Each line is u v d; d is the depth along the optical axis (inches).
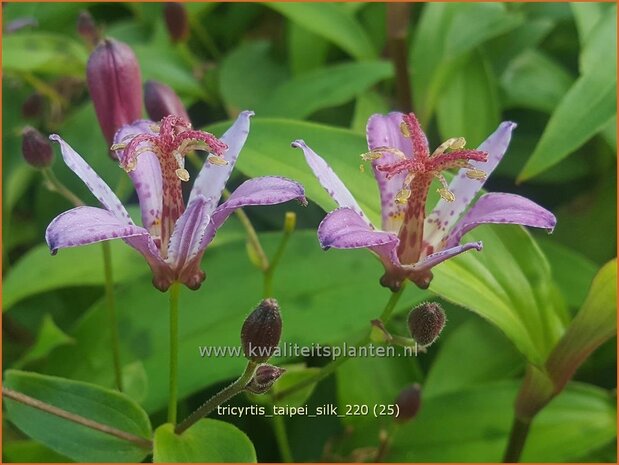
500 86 10.2
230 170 6.4
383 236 5.8
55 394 6.9
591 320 6.9
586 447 7.9
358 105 9.6
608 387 9.1
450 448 8.1
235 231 9.0
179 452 6.5
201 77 10.5
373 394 8.4
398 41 9.6
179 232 6.1
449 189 6.7
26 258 8.8
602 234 9.8
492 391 8.3
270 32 12.1
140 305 8.4
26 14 11.4
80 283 8.5
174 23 9.8
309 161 6.0
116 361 7.7
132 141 6.3
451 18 9.6
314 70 10.2
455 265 7.2
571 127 8.0
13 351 9.3
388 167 6.4
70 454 6.8
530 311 7.2
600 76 8.2
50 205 9.8
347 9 10.6
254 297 8.1
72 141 9.8
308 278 8.1
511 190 10.3
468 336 8.9
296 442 8.6
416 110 9.5
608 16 8.4
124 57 7.0
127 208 9.0
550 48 11.3
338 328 7.8
